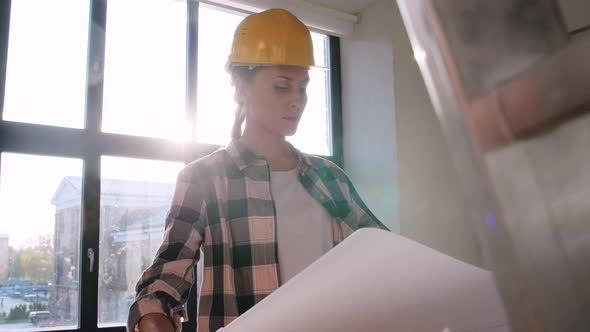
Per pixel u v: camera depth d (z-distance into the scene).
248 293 0.92
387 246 0.35
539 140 0.13
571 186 0.13
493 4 0.14
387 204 3.10
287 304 0.35
